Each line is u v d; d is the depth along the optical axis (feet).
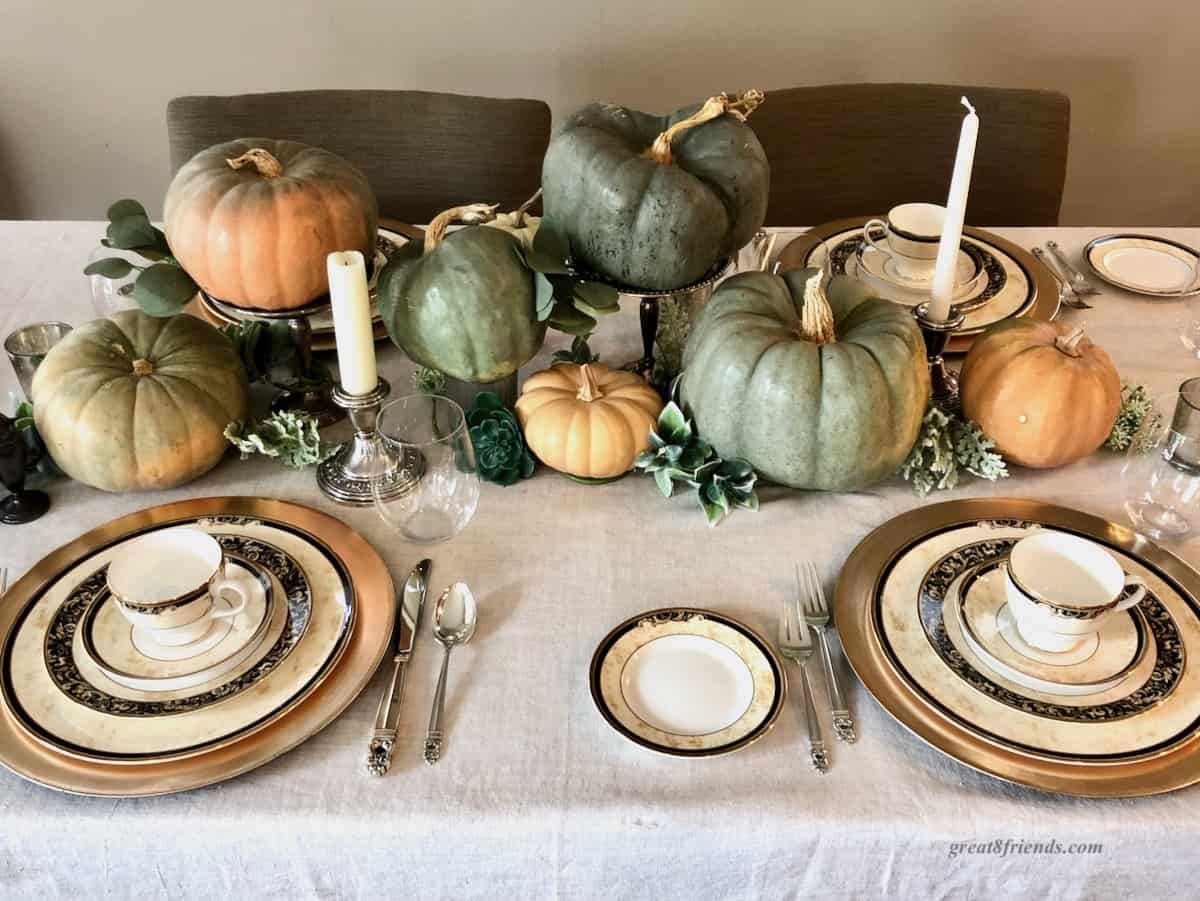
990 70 6.18
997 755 2.27
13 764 2.23
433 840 2.19
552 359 3.59
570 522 2.95
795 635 2.57
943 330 3.14
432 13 5.87
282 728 2.31
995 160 5.02
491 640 2.58
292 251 3.00
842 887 2.28
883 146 5.04
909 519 2.92
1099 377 2.99
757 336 2.88
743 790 2.23
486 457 3.04
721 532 2.92
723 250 3.16
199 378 2.98
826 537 2.91
